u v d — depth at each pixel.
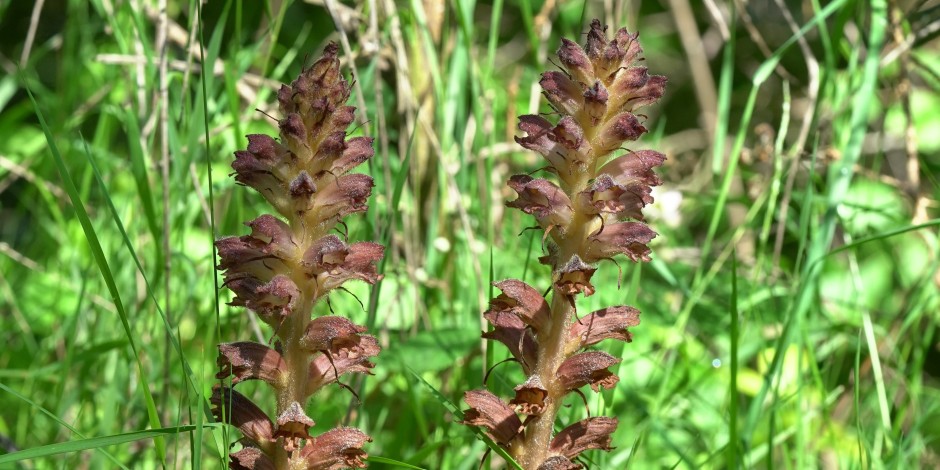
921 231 0.92
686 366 0.83
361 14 0.89
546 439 0.55
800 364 0.72
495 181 0.96
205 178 0.88
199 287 0.88
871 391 0.85
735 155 0.78
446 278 0.90
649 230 0.53
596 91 0.52
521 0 0.89
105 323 0.86
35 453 0.51
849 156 0.77
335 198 0.52
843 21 0.81
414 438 0.80
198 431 0.53
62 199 0.99
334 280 0.53
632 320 0.55
